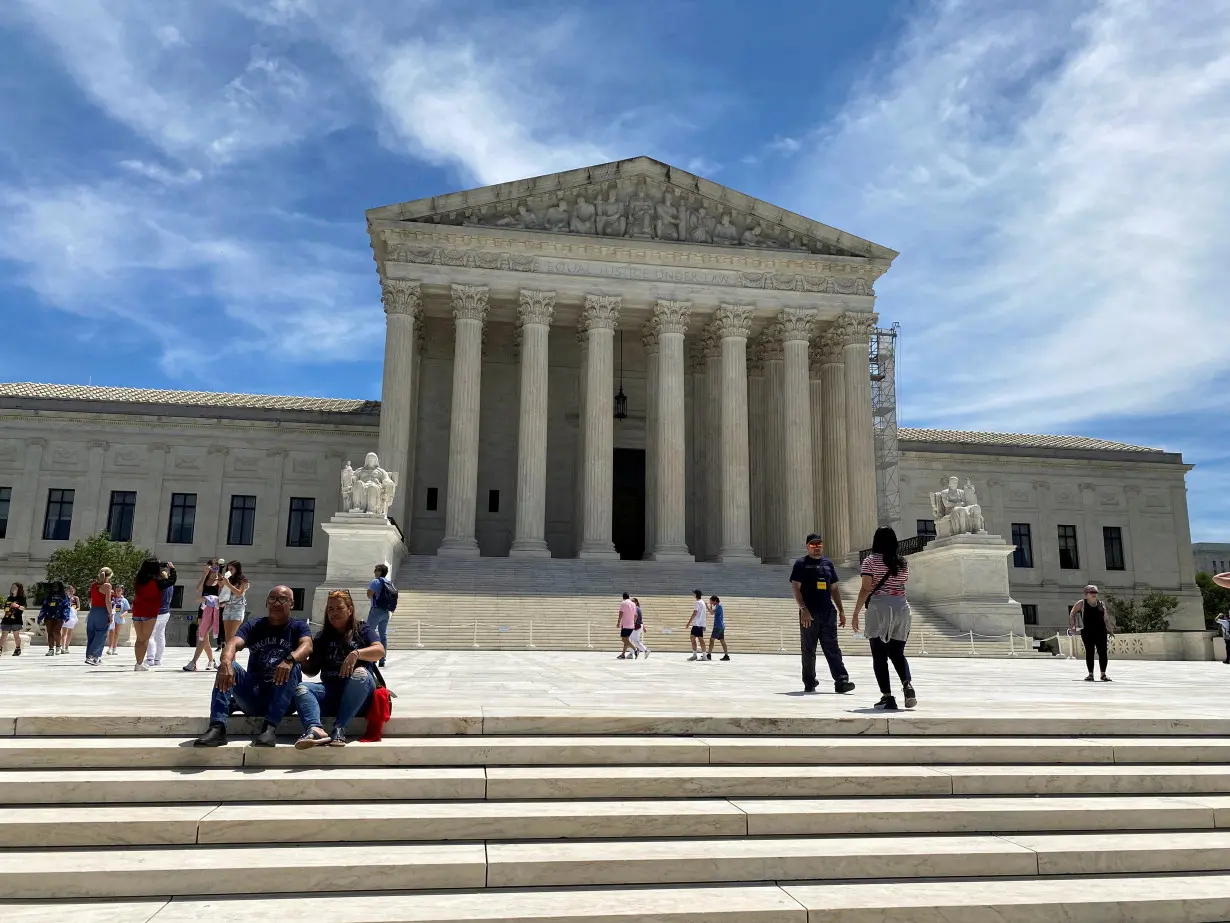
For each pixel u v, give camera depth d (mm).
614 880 7238
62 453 60250
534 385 48406
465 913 6574
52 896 6754
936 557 39344
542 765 9016
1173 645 33938
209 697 11594
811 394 57094
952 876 7613
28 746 8531
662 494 48656
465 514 46812
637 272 50500
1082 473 71562
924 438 72125
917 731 10227
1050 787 9117
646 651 29531
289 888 6922
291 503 61719
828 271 52156
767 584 43531
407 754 8852
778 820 8078
